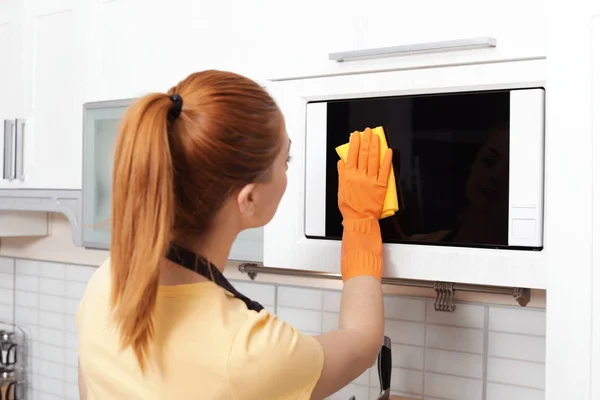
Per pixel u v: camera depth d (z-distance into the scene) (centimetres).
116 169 87
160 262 86
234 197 94
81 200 193
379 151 120
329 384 96
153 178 84
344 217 120
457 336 163
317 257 129
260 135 92
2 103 219
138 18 178
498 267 113
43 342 260
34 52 208
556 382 106
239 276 204
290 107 133
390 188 120
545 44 109
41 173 205
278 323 93
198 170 90
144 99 87
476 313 160
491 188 114
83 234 186
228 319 90
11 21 216
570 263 105
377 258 116
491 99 114
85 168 184
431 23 120
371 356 105
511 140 112
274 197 100
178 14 169
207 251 95
